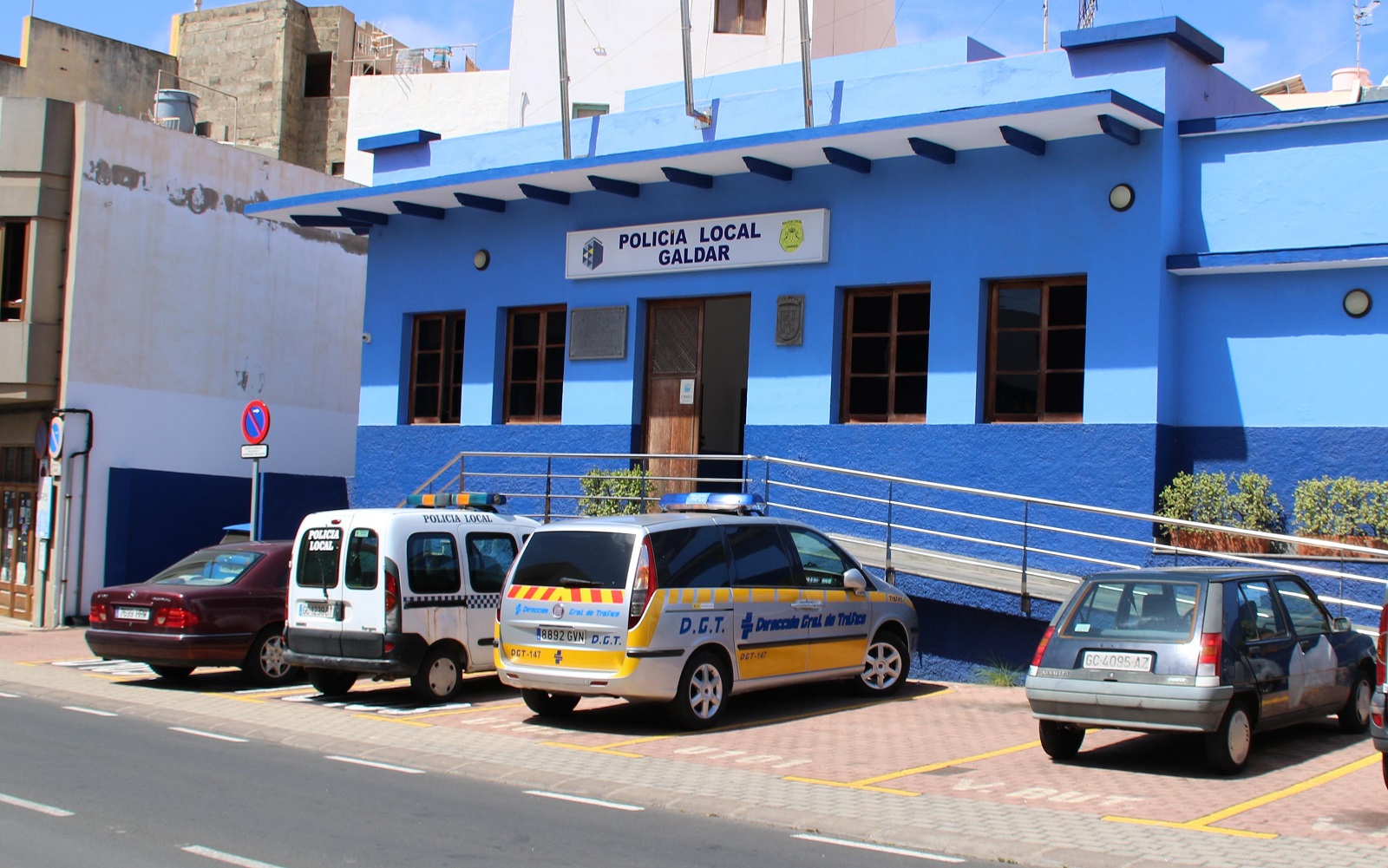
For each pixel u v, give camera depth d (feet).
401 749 32.78
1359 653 34.12
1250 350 45.96
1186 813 25.91
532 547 36.68
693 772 30.04
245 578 45.11
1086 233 47.50
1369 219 44.16
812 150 51.29
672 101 62.69
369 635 39.63
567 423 60.34
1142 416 45.78
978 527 48.91
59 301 67.72
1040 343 49.11
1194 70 48.34
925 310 51.83
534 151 63.16
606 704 40.52
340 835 23.45
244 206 76.84
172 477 70.85
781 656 37.50
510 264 62.80
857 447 52.03
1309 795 27.53
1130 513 39.58
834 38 85.71
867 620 40.57
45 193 67.31
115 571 68.28
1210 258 45.62
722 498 39.75
